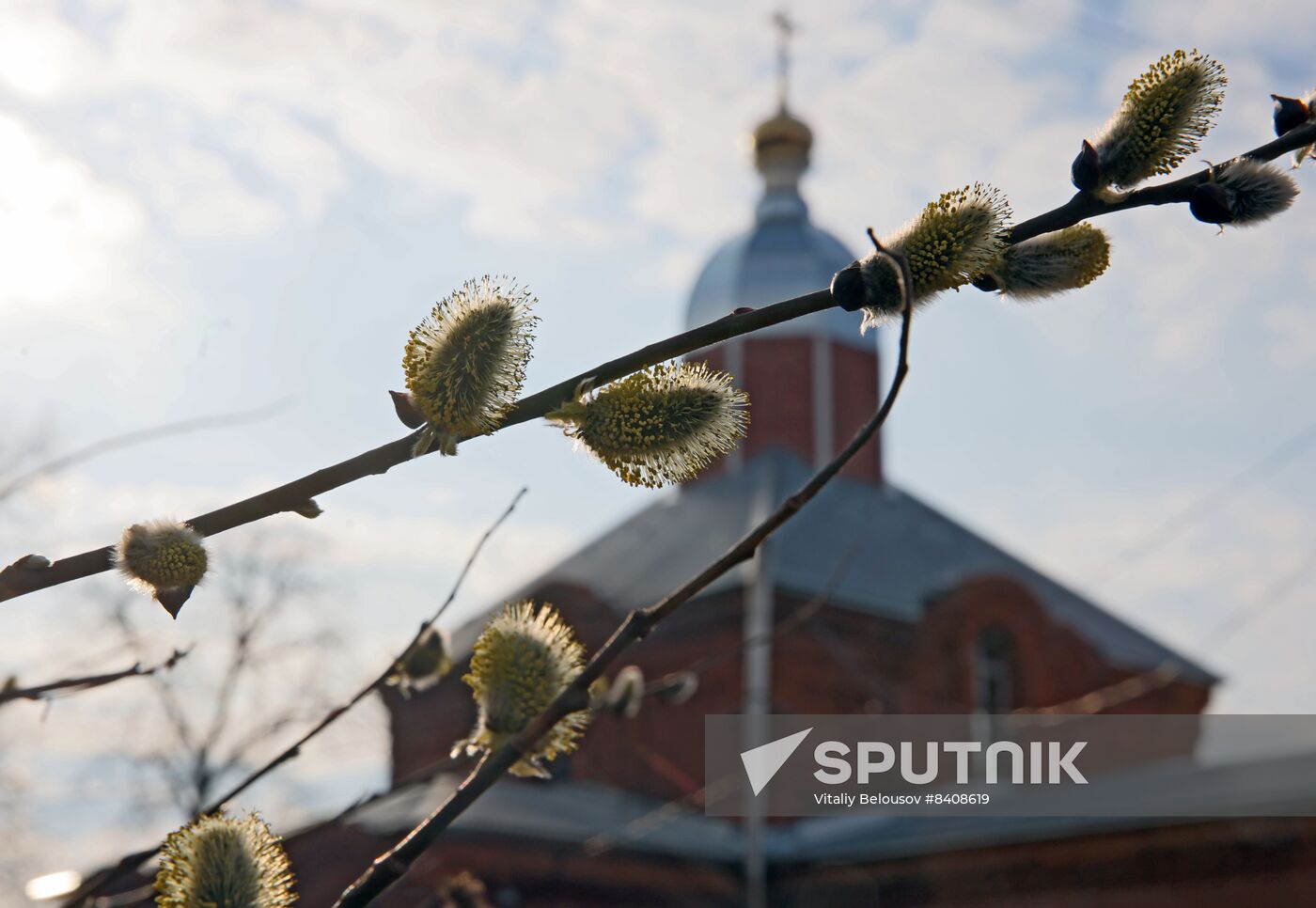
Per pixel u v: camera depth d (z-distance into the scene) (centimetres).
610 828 2455
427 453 211
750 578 2792
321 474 215
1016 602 2988
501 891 2247
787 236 3581
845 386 3472
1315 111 232
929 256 214
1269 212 218
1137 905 2112
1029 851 2245
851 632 2875
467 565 356
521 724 245
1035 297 224
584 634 2911
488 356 211
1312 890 1936
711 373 225
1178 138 219
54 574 211
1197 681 3250
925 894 2373
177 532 212
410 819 2261
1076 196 222
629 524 3528
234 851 220
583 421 216
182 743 2441
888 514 3378
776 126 3725
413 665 405
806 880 2520
